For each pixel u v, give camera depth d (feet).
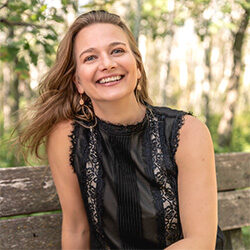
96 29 5.77
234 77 30.89
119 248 6.17
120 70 5.64
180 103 78.89
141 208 5.90
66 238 6.51
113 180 6.01
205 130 5.94
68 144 6.28
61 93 6.44
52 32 11.43
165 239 6.04
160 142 5.95
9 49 11.53
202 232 5.58
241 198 8.23
